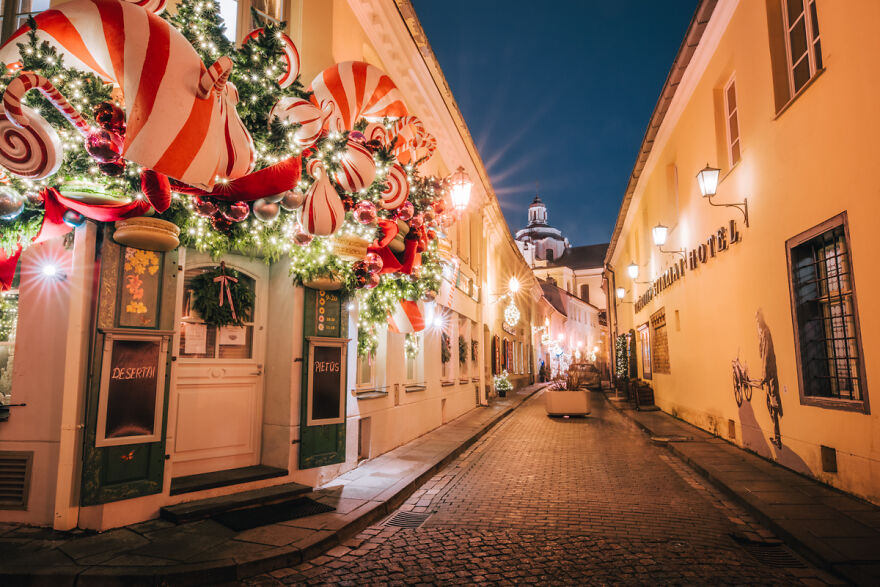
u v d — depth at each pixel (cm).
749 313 924
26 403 505
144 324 520
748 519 579
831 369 705
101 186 442
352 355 773
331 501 606
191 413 609
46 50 346
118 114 334
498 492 703
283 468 647
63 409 487
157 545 455
